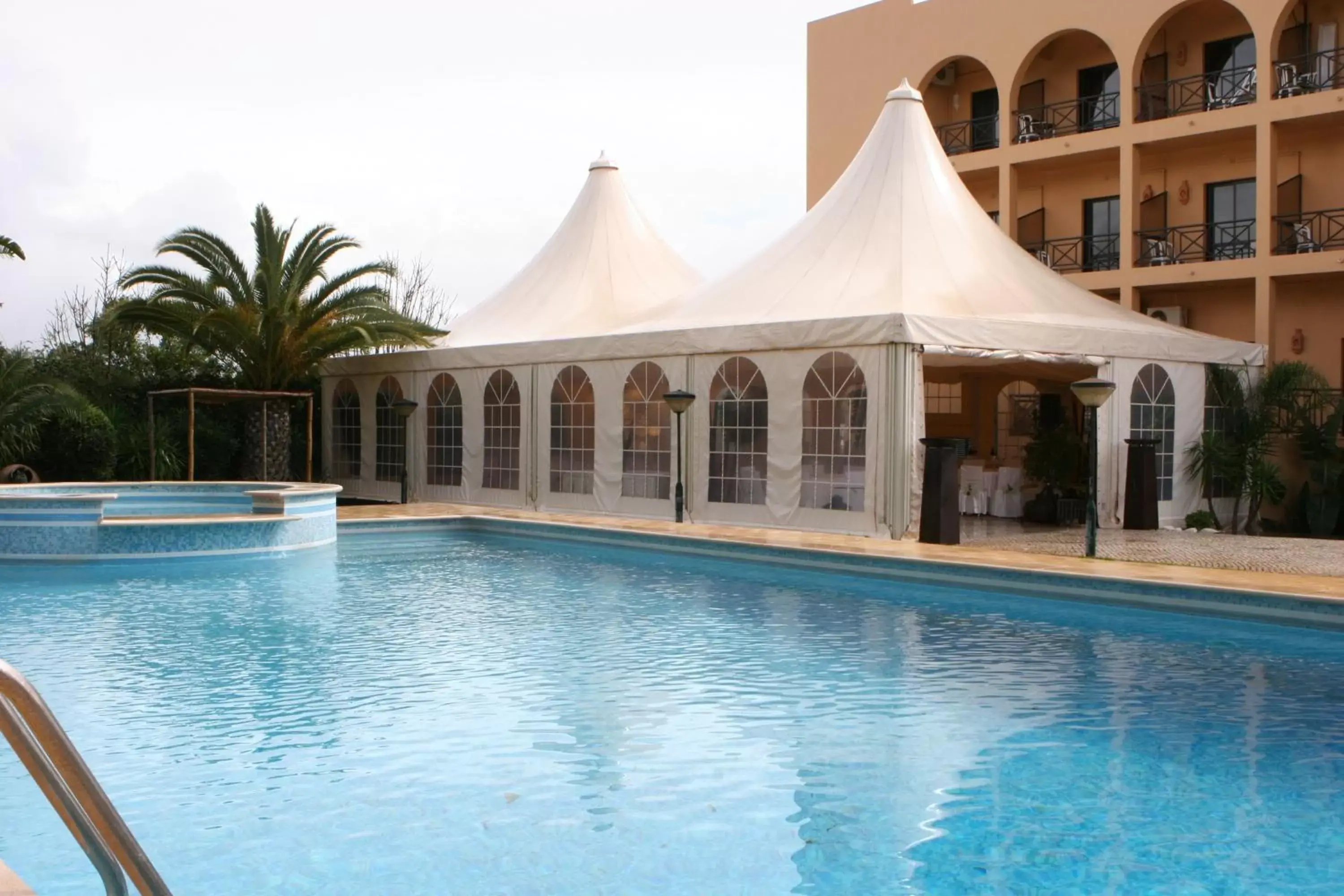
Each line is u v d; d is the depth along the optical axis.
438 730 5.39
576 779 4.65
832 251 15.23
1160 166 21.41
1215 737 5.27
